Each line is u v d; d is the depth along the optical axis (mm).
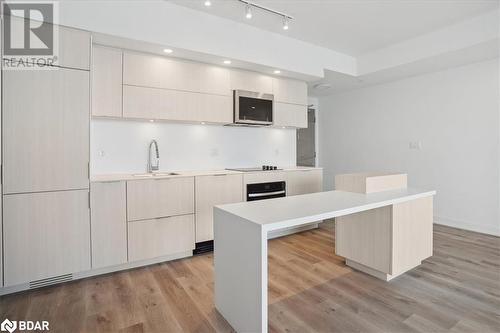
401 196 2283
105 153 3037
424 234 2592
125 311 1935
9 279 2133
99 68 2625
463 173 3889
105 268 2555
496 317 1837
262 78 3721
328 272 2566
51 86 2250
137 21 2557
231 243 1723
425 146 4281
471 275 2467
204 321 1821
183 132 3537
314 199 2150
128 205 2594
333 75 4293
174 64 3029
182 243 2904
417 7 2865
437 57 3506
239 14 2982
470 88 3781
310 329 1737
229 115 3438
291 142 4684
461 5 2834
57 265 2303
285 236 3703
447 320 1810
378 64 4055
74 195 2357
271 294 2168
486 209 3691
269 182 3611
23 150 2160
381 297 2107
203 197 3049
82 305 2010
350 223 2619
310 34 3516
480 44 3086
